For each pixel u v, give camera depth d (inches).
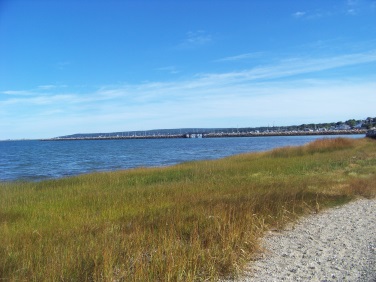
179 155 2181.3
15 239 283.3
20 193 583.8
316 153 1232.8
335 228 348.2
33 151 3292.3
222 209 357.4
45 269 215.3
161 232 288.2
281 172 783.7
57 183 729.0
